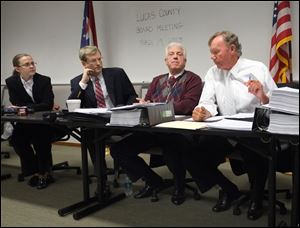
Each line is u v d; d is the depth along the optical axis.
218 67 2.11
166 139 2.23
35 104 2.88
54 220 2.07
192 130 1.51
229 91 2.10
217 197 2.35
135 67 3.99
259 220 1.94
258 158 1.91
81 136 2.23
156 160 2.49
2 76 5.18
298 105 1.30
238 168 2.19
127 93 2.69
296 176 1.52
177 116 2.08
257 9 3.15
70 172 3.18
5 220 2.09
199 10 3.47
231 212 2.08
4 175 3.06
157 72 3.83
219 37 2.02
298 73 2.98
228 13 3.31
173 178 2.45
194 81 2.37
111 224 1.98
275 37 2.91
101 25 4.17
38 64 4.82
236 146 1.98
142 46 3.90
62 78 4.61
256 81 1.85
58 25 4.53
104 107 2.57
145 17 3.83
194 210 2.14
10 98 3.01
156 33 3.78
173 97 2.39
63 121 1.97
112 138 2.46
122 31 4.02
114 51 4.12
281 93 1.34
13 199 2.47
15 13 4.94
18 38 4.97
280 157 1.81
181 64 2.41
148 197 2.40
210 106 2.06
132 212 2.14
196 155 2.02
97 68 2.56
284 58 2.87
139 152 2.22
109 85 2.61
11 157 3.91
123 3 3.97
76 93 2.51
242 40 3.26
